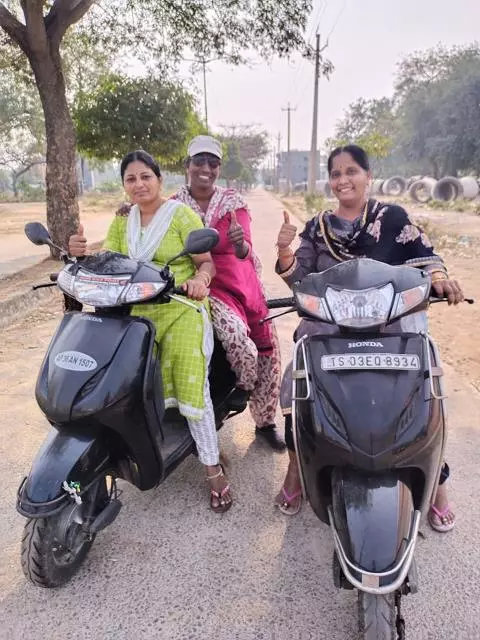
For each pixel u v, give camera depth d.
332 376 2.03
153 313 2.66
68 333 2.37
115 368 2.25
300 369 2.22
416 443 1.96
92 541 2.64
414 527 1.97
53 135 9.78
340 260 2.70
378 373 2.00
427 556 2.59
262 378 3.40
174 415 2.90
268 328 3.33
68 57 12.92
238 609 2.34
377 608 1.87
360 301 2.05
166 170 19.11
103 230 16.27
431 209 26.88
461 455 3.41
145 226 2.85
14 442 3.69
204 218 3.09
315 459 2.07
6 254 10.85
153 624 2.28
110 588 2.46
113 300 2.31
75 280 2.39
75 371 2.23
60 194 10.00
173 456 2.69
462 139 40.47
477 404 4.09
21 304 6.92
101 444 2.32
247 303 3.12
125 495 3.12
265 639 2.20
